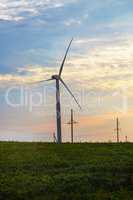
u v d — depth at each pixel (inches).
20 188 1608.0
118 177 1711.4
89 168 1873.8
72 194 1539.1
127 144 2559.1
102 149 2380.7
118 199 1503.4
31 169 1923.0
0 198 1524.4
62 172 1841.8
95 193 1552.7
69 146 2509.8
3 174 1817.2
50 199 1496.1
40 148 2460.6
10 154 2272.4
